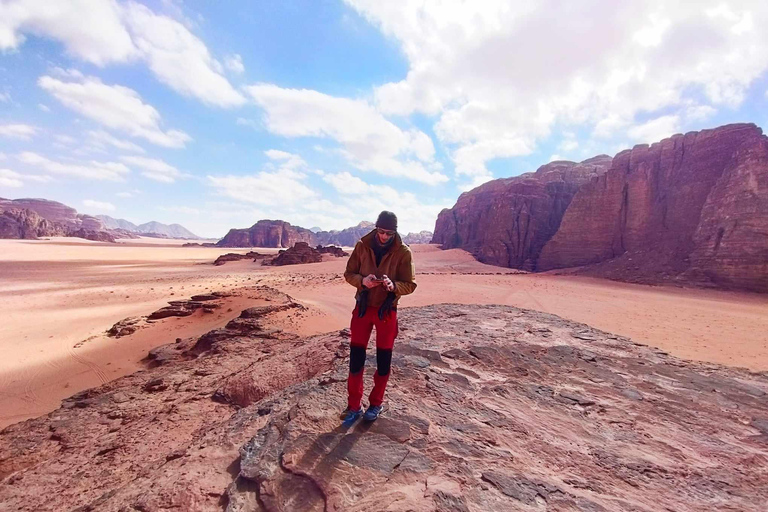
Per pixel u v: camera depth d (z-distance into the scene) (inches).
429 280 1840.6
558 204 3469.5
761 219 1487.5
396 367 214.1
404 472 115.5
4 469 255.3
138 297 1385.3
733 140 1909.4
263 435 139.8
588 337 300.7
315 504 102.7
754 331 828.0
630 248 2258.9
